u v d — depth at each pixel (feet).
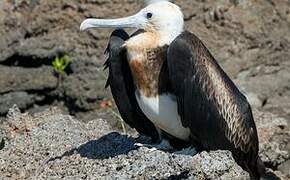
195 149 38.70
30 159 41.57
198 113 37.65
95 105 54.80
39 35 56.39
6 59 55.98
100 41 55.72
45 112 47.75
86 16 56.29
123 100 38.81
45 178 38.75
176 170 36.60
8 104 55.36
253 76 56.59
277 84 56.39
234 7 58.23
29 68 56.13
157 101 37.81
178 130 38.32
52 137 43.55
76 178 38.04
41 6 56.59
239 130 38.37
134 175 36.91
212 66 37.88
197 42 37.58
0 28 56.44
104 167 38.40
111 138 41.81
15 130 45.39
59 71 55.52
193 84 37.35
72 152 41.09
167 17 37.76
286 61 57.52
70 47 55.83
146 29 38.01
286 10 58.85
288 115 55.16
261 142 47.06
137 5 56.59
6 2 57.11
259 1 58.75
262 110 55.26
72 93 55.16
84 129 45.09
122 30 39.06
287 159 47.91
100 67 55.26
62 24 56.49
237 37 57.41
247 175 37.19
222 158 36.83
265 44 57.52
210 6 57.98
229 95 38.14
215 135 38.09
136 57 37.70
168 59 37.14
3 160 41.47
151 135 40.01
